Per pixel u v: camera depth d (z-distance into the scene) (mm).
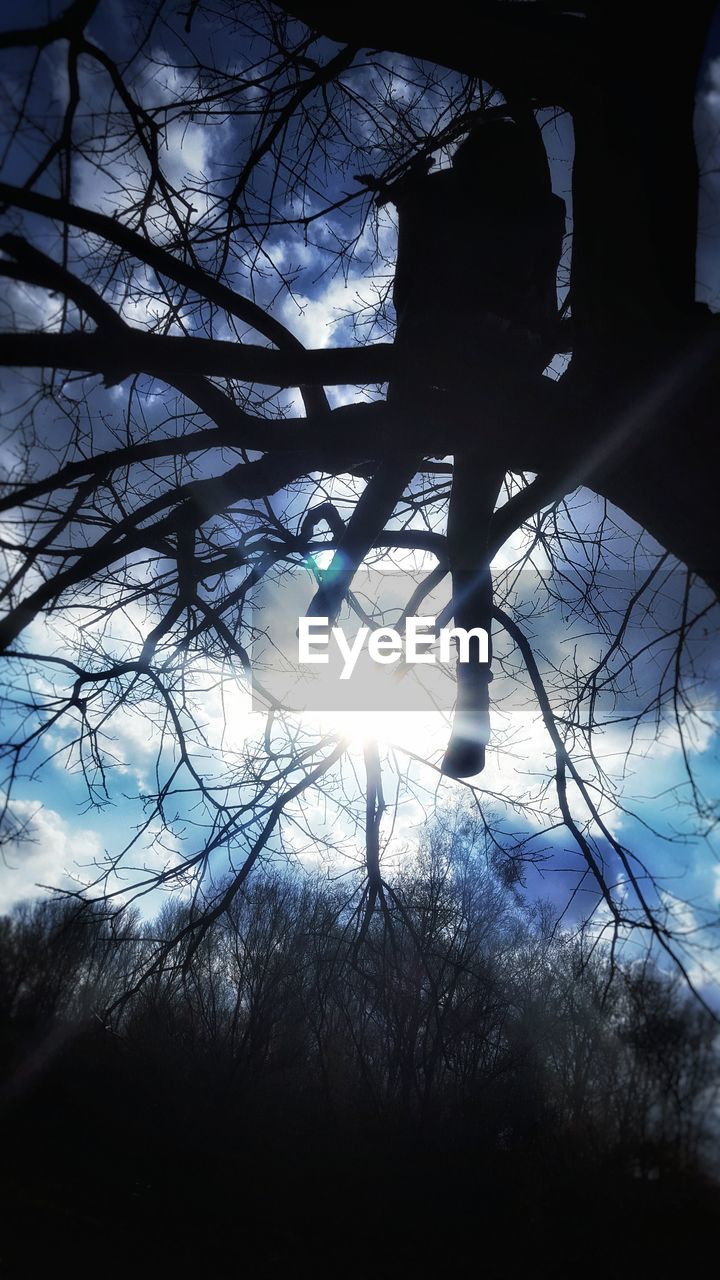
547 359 4703
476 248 4090
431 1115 9242
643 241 3914
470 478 4332
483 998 7242
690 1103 4770
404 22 4180
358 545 4625
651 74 3916
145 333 3779
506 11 4148
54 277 3674
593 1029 6289
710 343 3707
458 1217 8797
